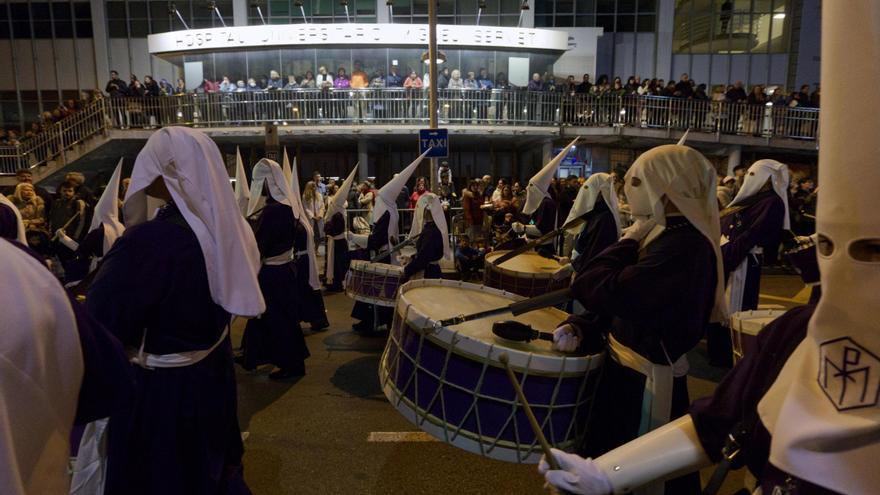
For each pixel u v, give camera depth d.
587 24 23.19
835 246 0.79
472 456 3.74
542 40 19.41
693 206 1.94
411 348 2.36
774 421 0.99
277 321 5.08
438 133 10.77
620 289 1.95
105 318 1.95
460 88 17.56
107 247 5.27
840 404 0.79
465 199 12.52
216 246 2.15
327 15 22.53
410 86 17.84
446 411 2.22
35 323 1.06
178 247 2.08
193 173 2.15
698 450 1.27
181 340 2.12
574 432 2.22
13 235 2.94
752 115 17.77
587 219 4.02
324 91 17.69
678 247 1.93
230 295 2.17
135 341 2.11
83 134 18.20
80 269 5.33
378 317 6.74
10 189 18.17
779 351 1.13
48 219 8.81
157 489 2.08
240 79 19.64
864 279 0.76
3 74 23.56
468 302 3.07
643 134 17.58
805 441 0.81
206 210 2.16
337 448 3.85
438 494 3.30
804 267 1.74
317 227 12.87
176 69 23.33
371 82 18.55
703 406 1.30
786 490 0.90
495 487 3.37
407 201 15.46
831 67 0.76
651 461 1.29
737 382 1.23
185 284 2.09
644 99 17.58
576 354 2.28
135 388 1.41
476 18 22.41
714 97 19.23
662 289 1.90
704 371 5.49
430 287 3.39
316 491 3.33
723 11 23.55
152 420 2.09
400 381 2.41
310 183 12.97
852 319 0.78
